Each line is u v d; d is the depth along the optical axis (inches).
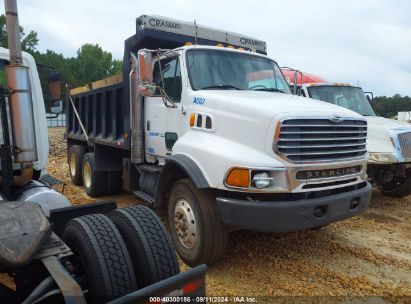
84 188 337.1
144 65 195.2
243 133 163.0
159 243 113.3
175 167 186.7
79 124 367.9
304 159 156.9
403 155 277.0
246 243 203.0
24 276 104.6
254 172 152.5
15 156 120.7
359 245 209.2
